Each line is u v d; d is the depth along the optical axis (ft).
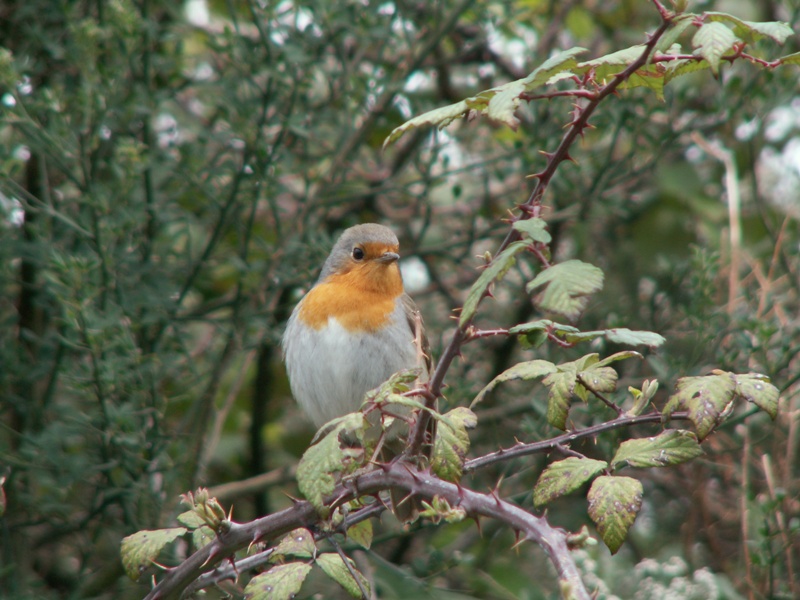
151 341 33.12
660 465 13.88
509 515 13.06
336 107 35.94
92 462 31.17
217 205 32.78
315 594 28.58
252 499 41.11
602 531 13.04
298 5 32.45
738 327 30.91
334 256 32.35
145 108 31.45
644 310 39.19
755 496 32.65
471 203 40.65
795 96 40.45
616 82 12.83
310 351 31.24
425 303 43.14
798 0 32.86
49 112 29.22
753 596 28.58
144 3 33.27
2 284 31.42
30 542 33.88
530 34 43.60
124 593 31.22
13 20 32.71
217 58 37.42
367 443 14.47
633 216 41.50
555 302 11.41
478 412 37.58
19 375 31.24
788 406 32.50
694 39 11.59
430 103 37.42
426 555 35.45
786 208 40.70
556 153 13.28
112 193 30.37
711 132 42.47
